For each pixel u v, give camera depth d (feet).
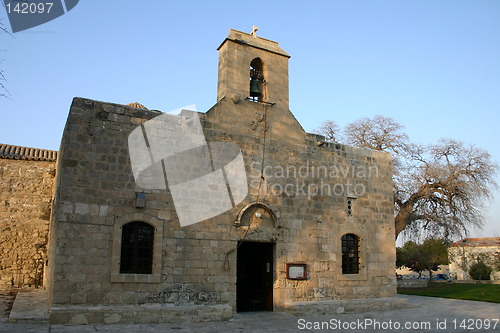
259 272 63.26
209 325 47.91
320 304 59.36
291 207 62.54
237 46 63.21
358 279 66.23
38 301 55.83
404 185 120.88
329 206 66.13
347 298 64.59
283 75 66.85
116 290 48.73
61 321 43.83
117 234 49.75
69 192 48.29
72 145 49.49
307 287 61.52
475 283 129.39
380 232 70.49
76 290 46.75
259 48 65.00
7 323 42.55
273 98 64.85
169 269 52.01
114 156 51.37
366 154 72.28
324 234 64.69
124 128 52.60
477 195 114.52
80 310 44.70
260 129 62.39
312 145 66.80
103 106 51.96
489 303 75.92
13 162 82.94
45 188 84.02
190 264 53.36
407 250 187.83
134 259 50.80
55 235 50.70
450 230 116.78
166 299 51.21
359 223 68.54
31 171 83.82
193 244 54.03
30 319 43.11
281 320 53.36
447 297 87.04
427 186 118.32
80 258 47.55
